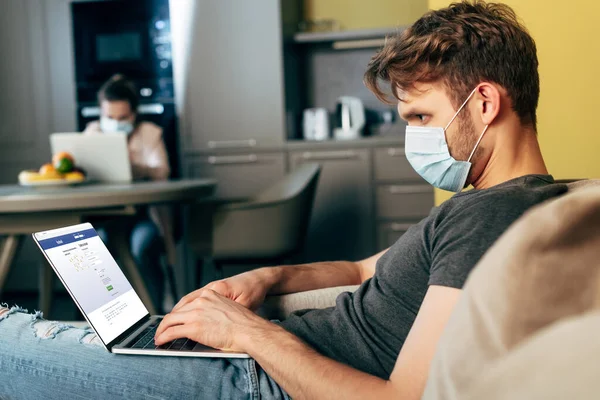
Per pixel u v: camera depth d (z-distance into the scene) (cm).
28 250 425
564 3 178
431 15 104
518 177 95
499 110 98
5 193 258
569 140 181
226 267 414
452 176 105
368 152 393
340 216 399
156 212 345
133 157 362
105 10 415
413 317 95
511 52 97
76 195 230
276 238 298
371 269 142
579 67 179
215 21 407
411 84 102
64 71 421
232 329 99
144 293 283
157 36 413
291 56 434
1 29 423
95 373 98
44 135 427
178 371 98
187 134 416
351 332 100
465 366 47
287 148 404
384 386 82
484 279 53
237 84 408
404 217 393
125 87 357
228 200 331
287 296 130
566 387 35
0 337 104
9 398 104
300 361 89
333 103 457
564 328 40
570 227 55
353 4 448
